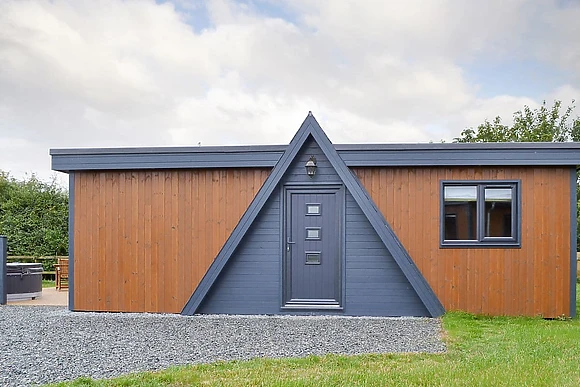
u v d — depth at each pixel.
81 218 10.74
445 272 9.98
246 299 10.31
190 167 10.36
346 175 9.91
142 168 10.46
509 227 9.95
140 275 10.56
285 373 5.65
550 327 8.62
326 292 10.24
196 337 7.95
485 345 7.17
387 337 7.89
